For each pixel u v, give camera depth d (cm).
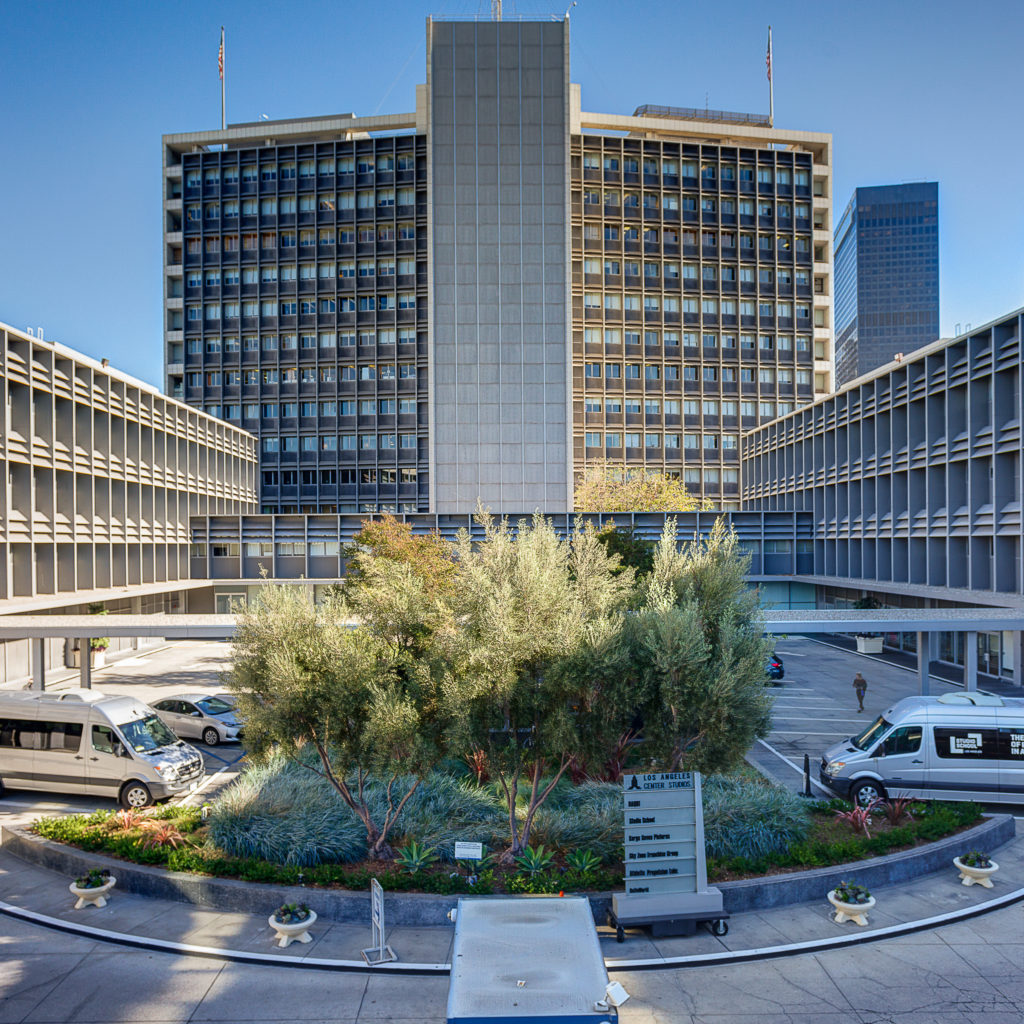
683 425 7425
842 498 4684
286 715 1196
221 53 7600
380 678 1192
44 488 3288
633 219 7444
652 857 1085
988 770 1557
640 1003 905
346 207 7206
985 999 912
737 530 5031
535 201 6362
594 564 1378
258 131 7325
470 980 719
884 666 3588
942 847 1297
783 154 7656
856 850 1256
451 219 6353
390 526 2761
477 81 6353
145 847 1276
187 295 7175
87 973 973
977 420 3303
